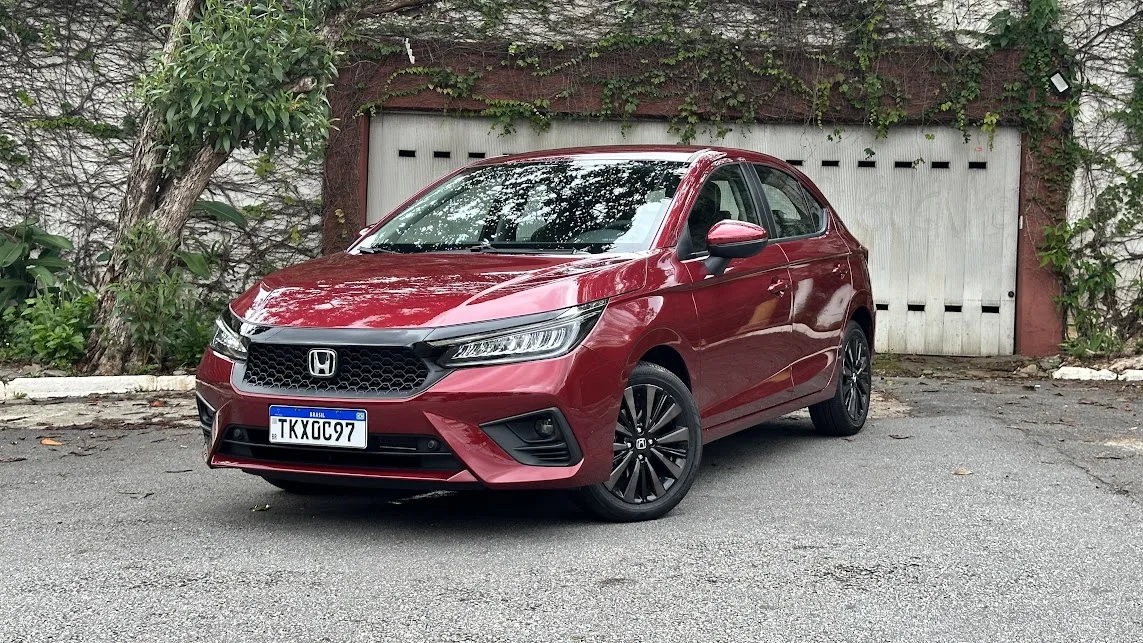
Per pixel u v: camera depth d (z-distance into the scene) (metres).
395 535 4.63
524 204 5.64
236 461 4.64
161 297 9.22
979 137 11.48
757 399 5.80
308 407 4.40
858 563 4.19
